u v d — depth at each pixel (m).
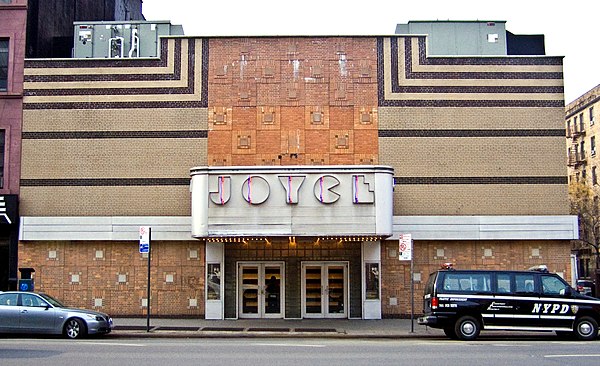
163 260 26.38
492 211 26.41
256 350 16.62
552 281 20.53
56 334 20.00
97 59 26.92
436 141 26.59
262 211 24.17
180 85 26.78
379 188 24.20
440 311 20.41
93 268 26.45
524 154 26.61
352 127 26.55
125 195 26.45
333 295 26.36
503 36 29.61
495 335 21.91
